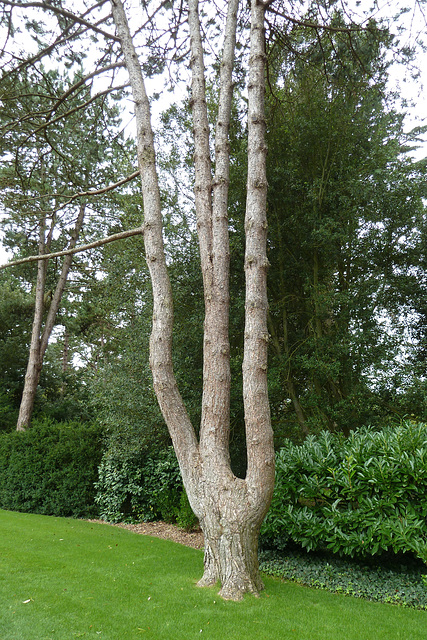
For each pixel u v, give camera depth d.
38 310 15.34
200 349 9.31
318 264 9.92
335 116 9.14
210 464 4.72
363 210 8.85
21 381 18.27
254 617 3.91
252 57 5.82
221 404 4.89
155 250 5.54
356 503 5.52
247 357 4.87
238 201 9.72
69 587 4.65
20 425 14.55
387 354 8.48
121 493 9.49
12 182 11.05
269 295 10.40
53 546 6.47
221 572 4.52
